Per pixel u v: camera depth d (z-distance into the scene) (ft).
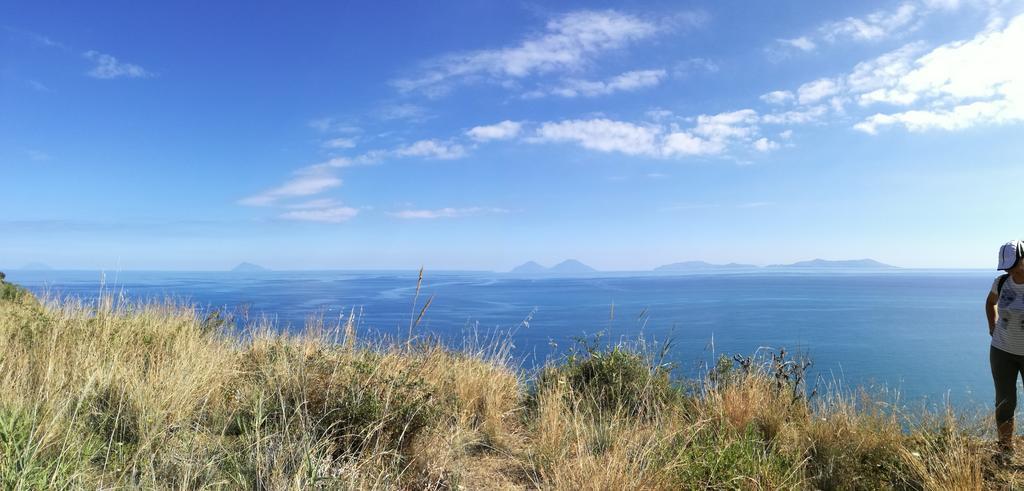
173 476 10.71
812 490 13.24
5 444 9.52
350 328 20.33
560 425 15.52
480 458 14.64
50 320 20.65
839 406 16.80
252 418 13.42
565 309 404.36
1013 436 15.79
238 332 23.68
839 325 278.87
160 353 18.51
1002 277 15.80
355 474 11.16
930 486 12.60
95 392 13.32
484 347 21.90
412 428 13.88
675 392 19.43
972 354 153.17
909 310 431.84
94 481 10.11
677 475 12.55
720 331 219.20
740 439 14.71
